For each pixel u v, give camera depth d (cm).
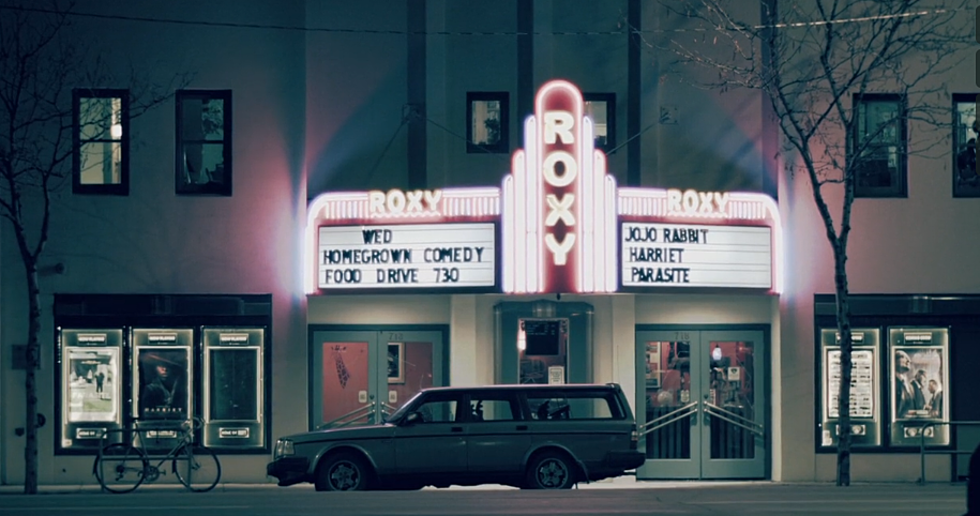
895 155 2516
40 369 2445
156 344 2469
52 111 2436
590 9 2502
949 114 2486
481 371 2481
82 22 2459
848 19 2373
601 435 2077
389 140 2484
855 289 2492
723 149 2498
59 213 2459
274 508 1659
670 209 2344
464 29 2502
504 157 2488
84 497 2009
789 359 2475
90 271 2459
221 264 2475
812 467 2475
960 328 2512
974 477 743
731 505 1698
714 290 2375
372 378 2527
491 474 2059
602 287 2283
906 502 1769
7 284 2447
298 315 2475
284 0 2494
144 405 2461
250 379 2473
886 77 2405
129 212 2470
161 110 2478
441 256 2328
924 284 2503
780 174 2470
